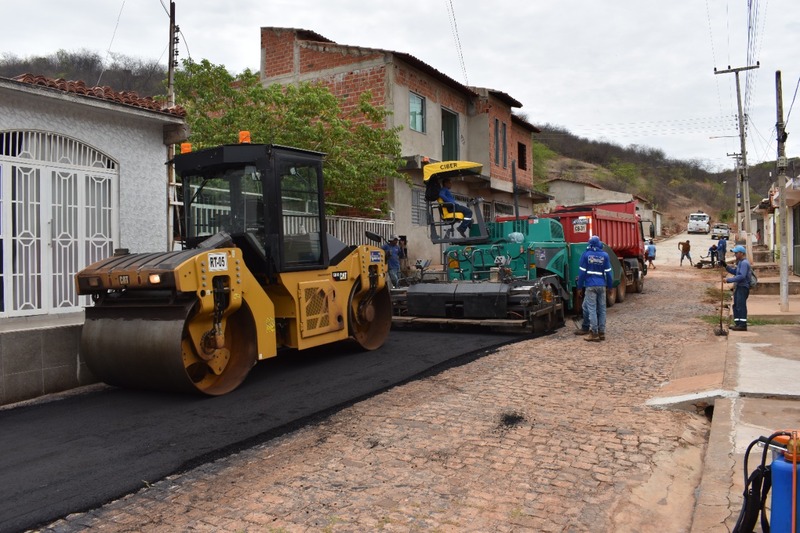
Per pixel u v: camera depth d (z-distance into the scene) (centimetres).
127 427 637
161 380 718
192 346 736
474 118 2459
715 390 704
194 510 459
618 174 10019
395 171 1797
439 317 1221
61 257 870
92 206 911
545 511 453
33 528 433
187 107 1628
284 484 502
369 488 493
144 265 719
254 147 827
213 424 644
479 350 1015
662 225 7294
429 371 870
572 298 1486
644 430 621
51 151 862
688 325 1272
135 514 454
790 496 339
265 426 637
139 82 2678
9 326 789
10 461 550
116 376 754
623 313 1506
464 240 1311
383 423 648
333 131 1609
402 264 1844
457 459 551
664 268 3164
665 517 454
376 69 1978
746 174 3092
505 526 431
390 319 1071
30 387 757
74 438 606
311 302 883
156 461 547
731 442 554
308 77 2095
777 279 1977
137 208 972
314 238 897
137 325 722
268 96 1580
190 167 868
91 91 868
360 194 1767
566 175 8944
